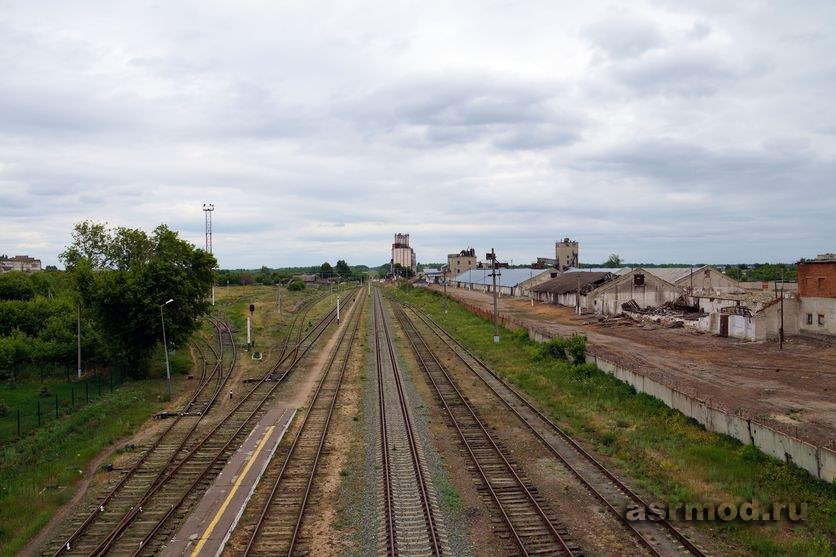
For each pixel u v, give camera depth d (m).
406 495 16.83
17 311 44.91
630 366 31.50
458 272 187.75
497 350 44.06
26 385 36.06
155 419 26.78
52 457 21.61
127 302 35.69
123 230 55.69
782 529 14.48
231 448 21.81
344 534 14.68
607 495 16.72
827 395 26.66
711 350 39.38
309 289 153.88
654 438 21.48
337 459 20.19
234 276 165.12
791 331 42.16
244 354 46.03
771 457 18.30
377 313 82.69
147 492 17.62
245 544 14.28
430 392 30.69
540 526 14.89
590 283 68.81
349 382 33.75
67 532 15.34
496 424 24.28
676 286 64.25
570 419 24.86
